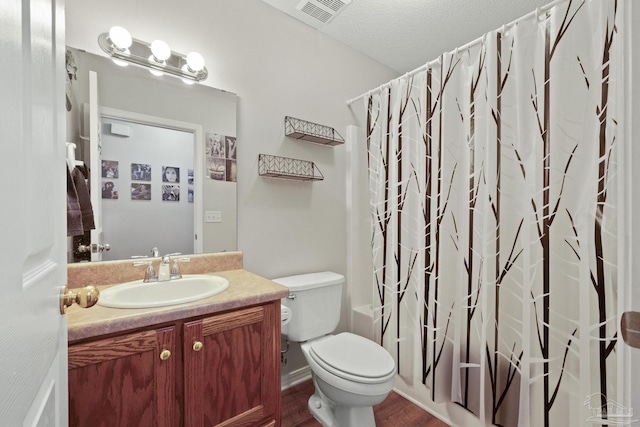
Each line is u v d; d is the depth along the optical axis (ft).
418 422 4.99
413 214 5.50
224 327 3.34
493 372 4.20
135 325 2.78
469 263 4.54
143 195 4.39
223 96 5.08
